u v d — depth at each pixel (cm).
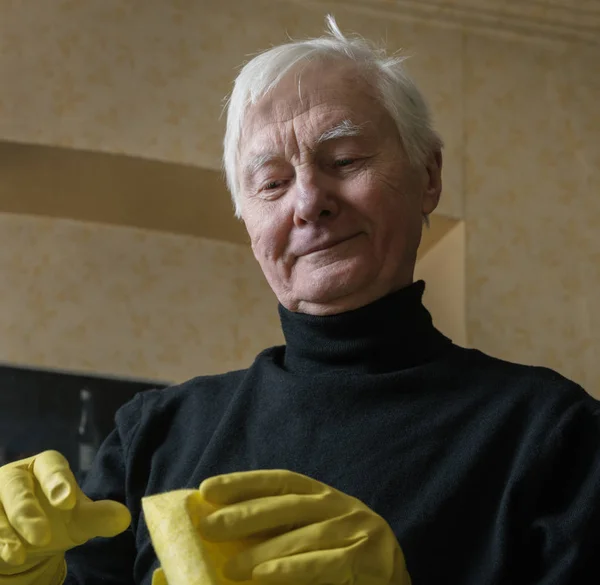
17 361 238
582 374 240
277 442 92
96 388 238
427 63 254
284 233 100
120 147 229
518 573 80
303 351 100
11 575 77
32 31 233
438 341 101
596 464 83
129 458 100
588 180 254
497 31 261
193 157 232
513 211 247
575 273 247
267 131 102
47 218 253
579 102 260
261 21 247
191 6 244
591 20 260
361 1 252
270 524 65
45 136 226
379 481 86
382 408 91
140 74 236
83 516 72
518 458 85
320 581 64
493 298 240
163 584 67
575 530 78
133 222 254
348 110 101
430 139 108
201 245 259
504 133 253
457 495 83
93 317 246
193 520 64
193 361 248
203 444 98
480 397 91
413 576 80
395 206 100
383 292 99
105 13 238
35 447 230
